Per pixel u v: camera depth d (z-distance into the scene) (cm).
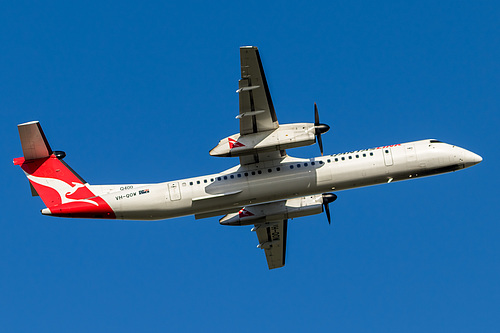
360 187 11331
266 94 10269
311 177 11000
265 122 10556
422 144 11356
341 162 11112
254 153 10738
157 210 11194
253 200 11075
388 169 11131
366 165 11094
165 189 11181
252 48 9888
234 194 10981
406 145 11350
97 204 11212
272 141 10588
